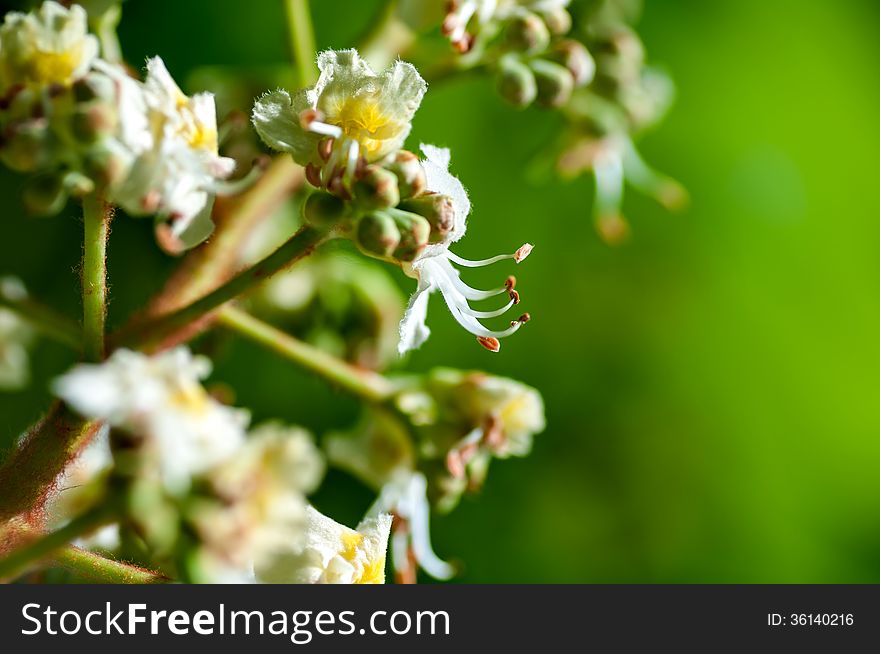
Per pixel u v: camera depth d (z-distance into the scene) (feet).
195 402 0.99
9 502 1.06
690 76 1.51
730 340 1.50
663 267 1.49
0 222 1.39
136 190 1.05
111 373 0.98
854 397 1.51
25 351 1.34
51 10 1.06
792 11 1.54
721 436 1.48
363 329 1.35
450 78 1.24
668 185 1.42
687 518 1.47
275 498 0.98
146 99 1.05
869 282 1.53
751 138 1.52
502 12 1.23
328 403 1.41
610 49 1.33
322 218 1.05
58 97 1.04
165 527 0.98
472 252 1.47
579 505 1.46
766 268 1.51
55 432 1.06
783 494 1.49
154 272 1.38
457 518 1.44
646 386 1.48
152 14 1.42
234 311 1.20
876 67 1.58
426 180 1.08
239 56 1.42
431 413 1.24
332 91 1.07
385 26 1.23
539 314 1.47
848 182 1.54
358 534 1.10
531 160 1.46
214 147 1.07
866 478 1.50
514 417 1.24
